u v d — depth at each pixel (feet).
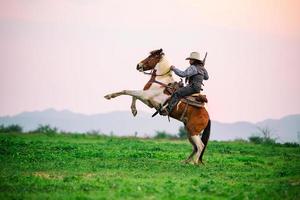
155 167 76.95
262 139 147.23
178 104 80.33
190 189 63.31
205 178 71.00
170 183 65.92
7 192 60.59
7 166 74.64
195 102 80.48
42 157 82.33
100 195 59.98
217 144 126.41
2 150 86.58
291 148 125.80
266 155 103.96
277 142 145.18
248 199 60.23
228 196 61.72
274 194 61.87
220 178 71.41
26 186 62.90
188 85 80.74
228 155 100.12
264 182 69.41
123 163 79.61
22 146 96.22
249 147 120.16
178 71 80.79
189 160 81.87
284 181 68.95
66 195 59.77
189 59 81.35
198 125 80.28
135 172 72.95
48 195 59.67
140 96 81.92
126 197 59.36
